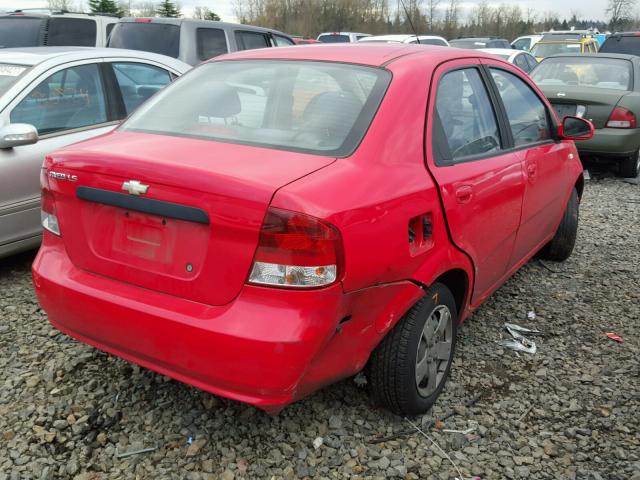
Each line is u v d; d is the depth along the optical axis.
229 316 2.32
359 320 2.53
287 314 2.28
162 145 2.70
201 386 2.45
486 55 3.88
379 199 2.50
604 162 9.12
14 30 10.20
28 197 4.50
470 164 3.21
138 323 2.49
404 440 2.89
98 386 3.19
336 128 2.73
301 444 2.82
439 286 2.99
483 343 3.84
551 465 2.77
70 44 10.20
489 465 2.75
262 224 2.24
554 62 9.67
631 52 15.48
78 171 2.62
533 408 3.18
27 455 2.70
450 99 3.25
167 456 2.72
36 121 4.70
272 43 10.67
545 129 4.48
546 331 4.04
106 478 2.59
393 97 2.86
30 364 3.37
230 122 2.91
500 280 3.93
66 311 2.72
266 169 2.42
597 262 5.41
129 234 2.56
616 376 3.51
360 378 3.24
